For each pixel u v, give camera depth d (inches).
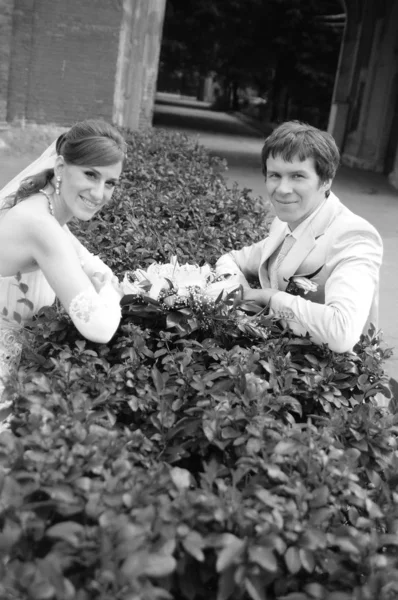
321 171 124.4
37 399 88.9
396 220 575.5
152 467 81.8
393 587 69.0
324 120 1535.4
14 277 124.7
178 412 102.9
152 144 412.8
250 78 1754.4
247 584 66.7
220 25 1494.8
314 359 118.7
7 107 630.5
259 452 84.9
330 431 94.1
